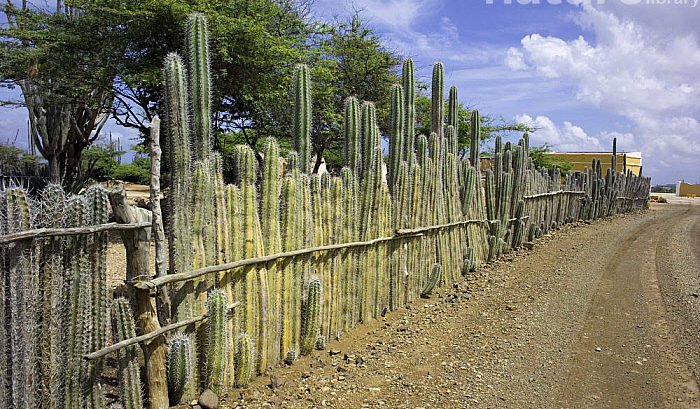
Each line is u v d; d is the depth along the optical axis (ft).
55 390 10.27
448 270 29.04
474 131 35.24
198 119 14.37
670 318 22.25
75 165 63.21
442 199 28.37
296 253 16.46
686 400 14.64
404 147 24.41
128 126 48.06
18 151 75.15
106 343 11.27
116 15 38.55
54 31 42.96
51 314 10.12
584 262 34.60
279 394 14.37
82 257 10.50
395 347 18.75
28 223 9.59
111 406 11.51
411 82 24.07
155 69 39.01
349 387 15.14
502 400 14.56
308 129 19.16
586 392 15.16
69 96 47.03
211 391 13.48
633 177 80.43
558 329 20.88
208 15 38.22
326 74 50.08
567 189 55.31
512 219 39.32
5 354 9.33
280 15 50.14
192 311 13.34
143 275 12.13
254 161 15.17
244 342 14.34
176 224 12.92
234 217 14.46
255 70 44.04
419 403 14.28
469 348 18.76
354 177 20.11
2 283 9.24
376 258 21.79
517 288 27.91
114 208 11.73
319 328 17.87
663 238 46.91
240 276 14.65
